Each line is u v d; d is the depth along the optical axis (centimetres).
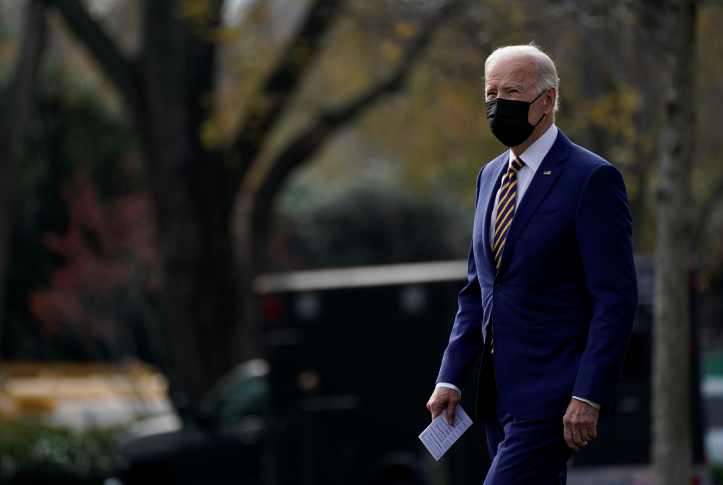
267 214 5725
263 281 5722
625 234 1220
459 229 12394
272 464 3625
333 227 12225
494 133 1275
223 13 4866
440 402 1364
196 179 5328
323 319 3641
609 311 1189
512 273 1267
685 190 2298
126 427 5422
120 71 5241
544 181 1253
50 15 5706
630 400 3134
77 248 7438
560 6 3152
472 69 4928
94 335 7412
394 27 4075
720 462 4262
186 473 4166
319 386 3612
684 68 2297
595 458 3138
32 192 9088
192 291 5412
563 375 1231
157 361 9275
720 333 8312
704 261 5841
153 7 5188
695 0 2291
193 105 5278
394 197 12106
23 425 5394
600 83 4644
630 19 2927
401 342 3559
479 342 1385
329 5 4725
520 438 1247
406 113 6481
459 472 3391
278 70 5016
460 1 3678
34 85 5441
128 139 9338
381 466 3528
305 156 5609
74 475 5128
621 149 4588
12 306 9256
